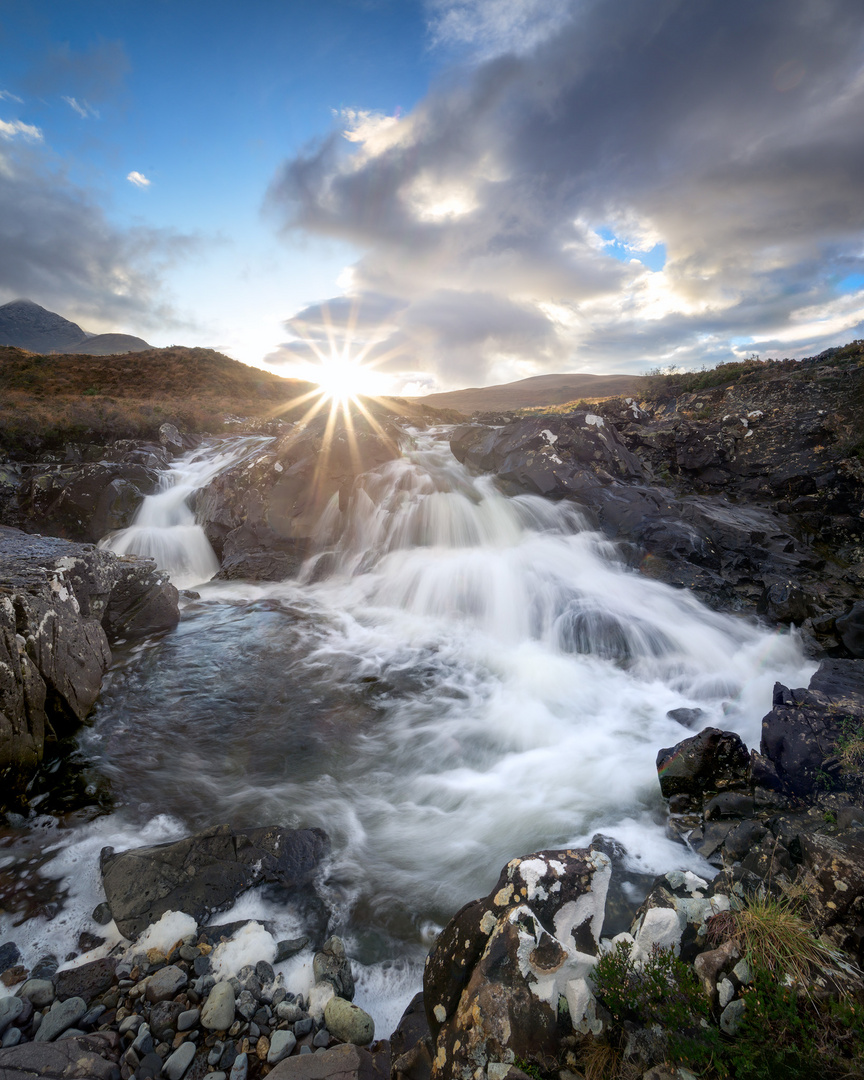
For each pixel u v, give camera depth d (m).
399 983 3.36
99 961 3.25
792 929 2.38
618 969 2.28
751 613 8.35
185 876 3.88
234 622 9.52
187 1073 2.65
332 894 4.00
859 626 7.04
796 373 16.78
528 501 11.62
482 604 9.56
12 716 5.08
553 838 4.60
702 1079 1.97
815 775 4.17
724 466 12.64
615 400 22.25
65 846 4.40
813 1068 1.90
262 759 5.77
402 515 12.01
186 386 36.81
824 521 10.36
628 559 9.95
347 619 9.78
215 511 13.49
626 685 7.39
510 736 6.26
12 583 6.16
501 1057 2.14
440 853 4.46
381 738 6.21
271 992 3.12
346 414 14.95
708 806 4.48
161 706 6.74
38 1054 2.60
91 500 13.84
